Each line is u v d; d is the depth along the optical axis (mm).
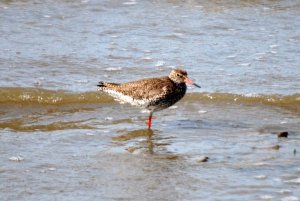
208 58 20641
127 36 22453
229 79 19016
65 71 19375
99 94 17891
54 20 23703
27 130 15453
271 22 24031
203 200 11680
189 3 25781
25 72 19125
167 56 20750
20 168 13062
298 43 22000
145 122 16281
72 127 15781
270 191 12031
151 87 15562
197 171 13055
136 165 13398
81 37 22250
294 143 14734
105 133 15406
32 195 11805
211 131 15625
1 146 14266
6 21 23391
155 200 11695
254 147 14477
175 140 14977
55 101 17484
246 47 21625
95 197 11781
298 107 17406
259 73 19484
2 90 17781
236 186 12273
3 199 11586
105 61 20250
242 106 17484
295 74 19406
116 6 25281
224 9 25281
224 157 13867
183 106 17484
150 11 24859
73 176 12758
